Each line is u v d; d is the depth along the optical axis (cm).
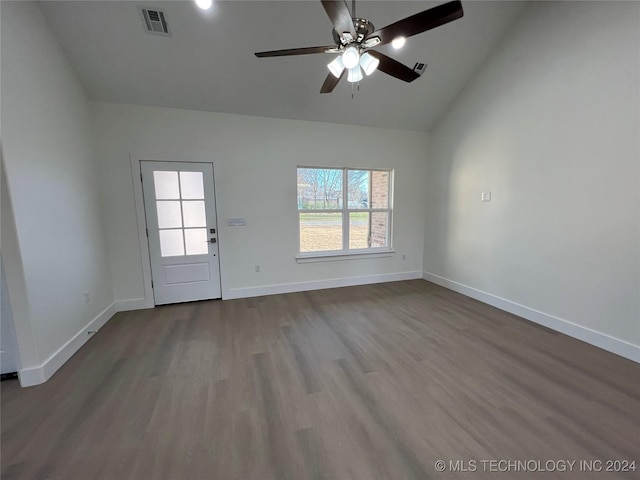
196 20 248
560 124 263
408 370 214
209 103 331
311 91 337
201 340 264
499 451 143
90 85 287
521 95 297
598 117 234
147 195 331
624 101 218
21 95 197
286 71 307
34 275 202
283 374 210
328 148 395
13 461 139
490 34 303
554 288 277
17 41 195
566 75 255
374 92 351
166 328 289
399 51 301
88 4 226
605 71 227
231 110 344
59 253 232
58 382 202
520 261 310
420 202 461
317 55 296
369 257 444
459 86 365
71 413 171
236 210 366
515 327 286
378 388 193
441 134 418
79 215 267
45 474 132
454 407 174
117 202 321
